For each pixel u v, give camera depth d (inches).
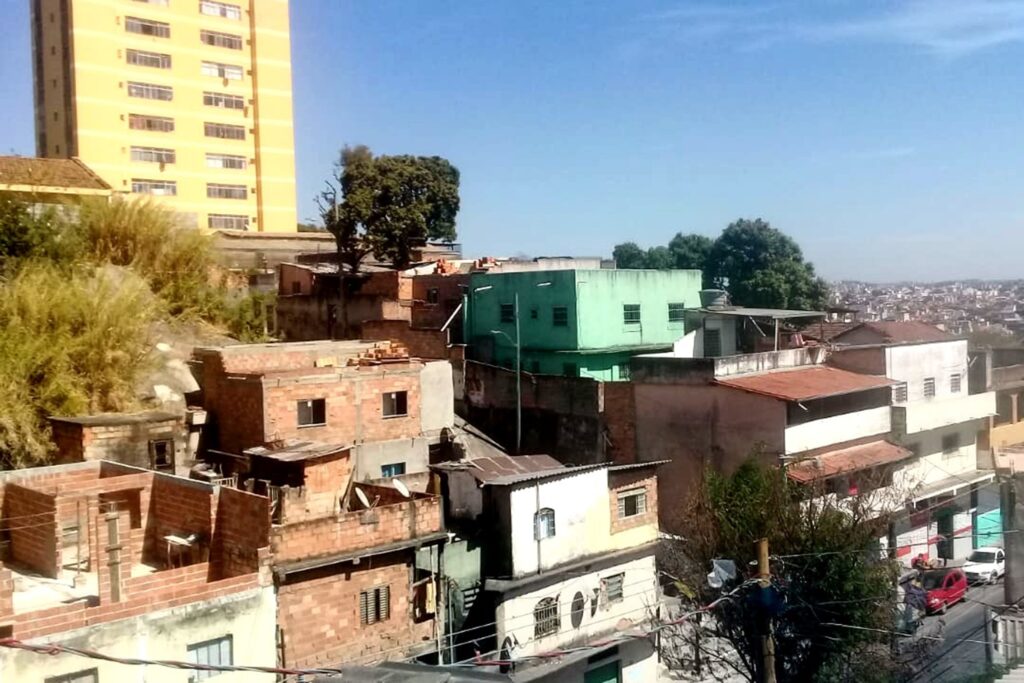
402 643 829.2
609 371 1472.7
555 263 1881.2
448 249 2155.5
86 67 2075.5
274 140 2394.2
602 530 989.2
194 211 2258.9
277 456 899.4
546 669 882.8
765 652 560.7
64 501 755.4
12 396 928.9
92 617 641.0
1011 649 816.9
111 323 1051.3
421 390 1182.9
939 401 1464.1
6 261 1184.2
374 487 913.5
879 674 788.6
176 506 813.9
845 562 796.6
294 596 759.7
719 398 1208.2
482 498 917.2
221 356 1060.5
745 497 883.4
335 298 1696.6
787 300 2241.6
